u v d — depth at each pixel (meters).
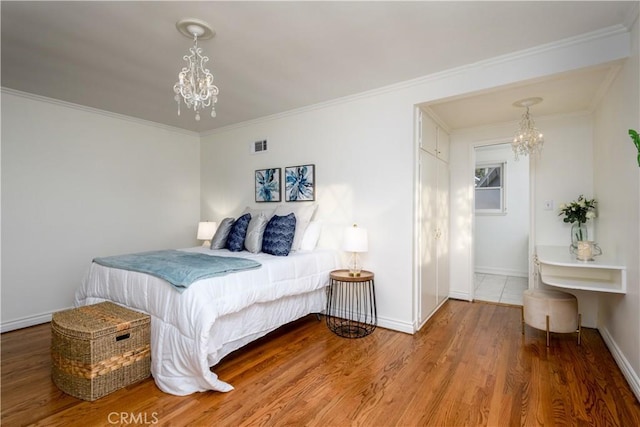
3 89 3.06
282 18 1.99
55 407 1.84
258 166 4.17
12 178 3.14
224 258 2.65
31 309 3.25
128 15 1.96
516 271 5.64
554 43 2.27
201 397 1.94
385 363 2.37
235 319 2.34
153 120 4.21
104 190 3.83
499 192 5.81
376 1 1.83
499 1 1.82
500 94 2.94
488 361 2.40
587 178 3.35
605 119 2.77
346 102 3.38
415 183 3.03
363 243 2.97
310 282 2.96
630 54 2.04
